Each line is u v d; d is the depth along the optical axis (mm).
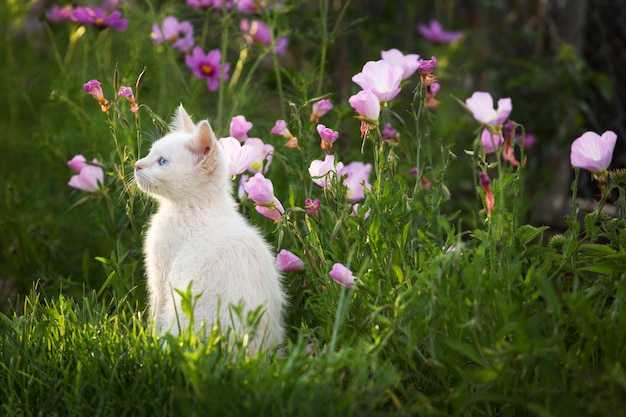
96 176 4148
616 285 3100
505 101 3230
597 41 6480
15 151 6070
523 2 7469
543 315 2916
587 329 2811
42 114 5672
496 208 3174
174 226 3529
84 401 2898
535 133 6559
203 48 5418
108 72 5617
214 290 3281
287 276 3859
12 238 5016
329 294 3391
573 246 3275
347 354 2795
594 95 6512
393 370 2807
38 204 5371
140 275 4199
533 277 3172
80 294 4195
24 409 2965
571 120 6340
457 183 6301
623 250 3227
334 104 5281
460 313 2912
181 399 2725
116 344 3152
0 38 6973
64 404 2961
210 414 2672
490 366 2789
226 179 3648
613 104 6457
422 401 2871
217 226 3467
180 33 5246
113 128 3830
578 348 2885
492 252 3180
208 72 4984
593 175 3221
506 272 3141
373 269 3311
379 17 7473
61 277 4316
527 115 6570
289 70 5027
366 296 3176
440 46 7375
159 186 3529
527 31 7008
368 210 3605
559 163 6395
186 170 3521
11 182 5348
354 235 3475
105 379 2973
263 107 5375
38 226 5152
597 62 6523
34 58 7070
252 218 4102
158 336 3240
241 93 4871
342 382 2930
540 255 3420
